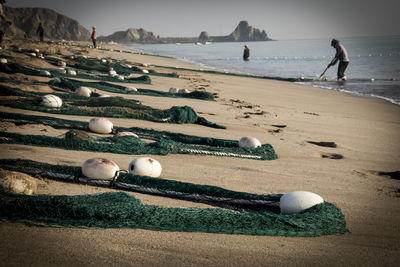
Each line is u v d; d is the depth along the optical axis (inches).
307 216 152.3
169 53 2979.8
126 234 133.3
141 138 294.7
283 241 138.9
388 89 836.6
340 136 372.2
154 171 200.5
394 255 132.7
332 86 894.4
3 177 155.3
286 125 407.2
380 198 196.9
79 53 1321.4
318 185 214.4
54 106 354.6
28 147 239.1
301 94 716.7
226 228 142.6
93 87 518.9
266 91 731.4
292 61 1988.2
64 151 239.5
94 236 130.0
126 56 1584.6
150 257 119.2
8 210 139.1
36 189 169.5
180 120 363.6
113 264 113.3
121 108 370.0
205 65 1578.5
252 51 3612.2
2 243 121.1
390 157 299.7
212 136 323.9
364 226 158.2
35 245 121.6
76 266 111.0
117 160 232.2
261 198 175.2
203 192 178.1
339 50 1011.9
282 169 244.5
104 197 153.7
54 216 139.7
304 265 121.7
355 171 252.1
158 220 142.3
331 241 141.8
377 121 472.7
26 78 525.7
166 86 688.4
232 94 652.7
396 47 4074.8
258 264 120.0
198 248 127.7
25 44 1445.6
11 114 306.8
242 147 280.4
